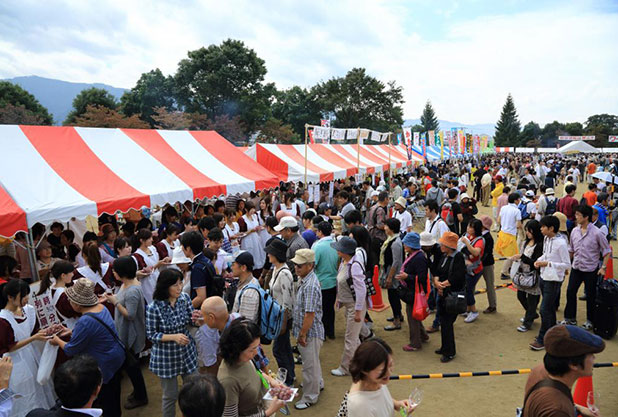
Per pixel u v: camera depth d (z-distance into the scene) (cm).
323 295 620
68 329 390
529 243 625
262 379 280
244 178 936
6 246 641
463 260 532
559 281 557
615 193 1355
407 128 2136
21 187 557
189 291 468
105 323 363
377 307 610
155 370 365
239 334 253
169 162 845
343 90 5909
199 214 959
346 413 237
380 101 5953
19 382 365
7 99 4500
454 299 524
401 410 261
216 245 520
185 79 4891
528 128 11406
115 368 366
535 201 1216
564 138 7481
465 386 492
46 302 421
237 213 942
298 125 6475
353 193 1335
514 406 448
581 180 3494
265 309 378
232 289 539
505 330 655
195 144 993
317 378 448
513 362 548
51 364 373
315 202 1309
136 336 460
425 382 502
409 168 2723
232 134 4741
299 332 441
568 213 891
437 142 3225
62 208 550
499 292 860
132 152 803
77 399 228
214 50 4894
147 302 540
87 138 755
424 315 551
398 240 654
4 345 354
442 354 552
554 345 217
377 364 226
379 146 2792
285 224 601
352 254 483
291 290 458
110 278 525
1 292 446
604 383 485
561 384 219
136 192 673
